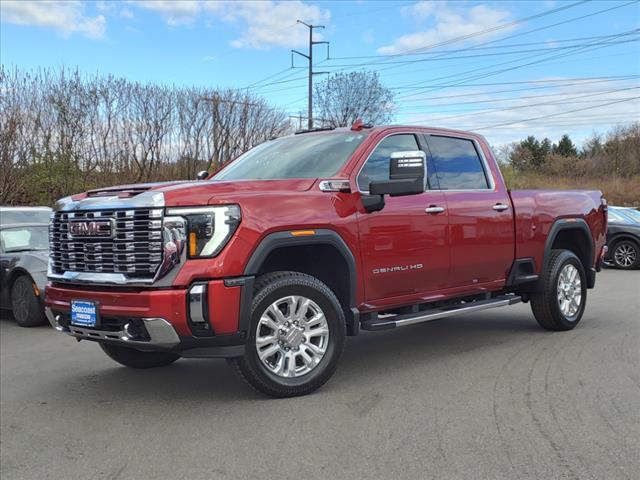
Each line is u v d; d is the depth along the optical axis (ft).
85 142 65.67
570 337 21.16
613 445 11.39
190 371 17.90
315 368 14.78
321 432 12.34
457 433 12.14
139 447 11.98
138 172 72.69
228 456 11.34
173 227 12.90
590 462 10.68
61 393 15.87
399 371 16.98
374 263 15.93
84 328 13.96
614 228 47.55
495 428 12.36
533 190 21.56
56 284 15.11
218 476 10.52
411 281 17.03
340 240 15.07
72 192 62.64
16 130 58.03
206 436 12.36
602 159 206.49
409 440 11.83
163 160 76.43
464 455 11.07
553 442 11.59
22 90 59.62
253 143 88.07
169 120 76.33
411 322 16.81
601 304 28.89
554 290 21.47
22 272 26.03
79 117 63.67
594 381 15.56
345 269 15.40
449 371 16.85
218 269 12.98
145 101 73.26
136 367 18.31
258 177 17.21
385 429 12.43
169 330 12.77
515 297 20.76
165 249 12.85
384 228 16.16
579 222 22.67
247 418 13.28
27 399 15.39
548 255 21.57
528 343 20.33
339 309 15.08
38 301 25.25
